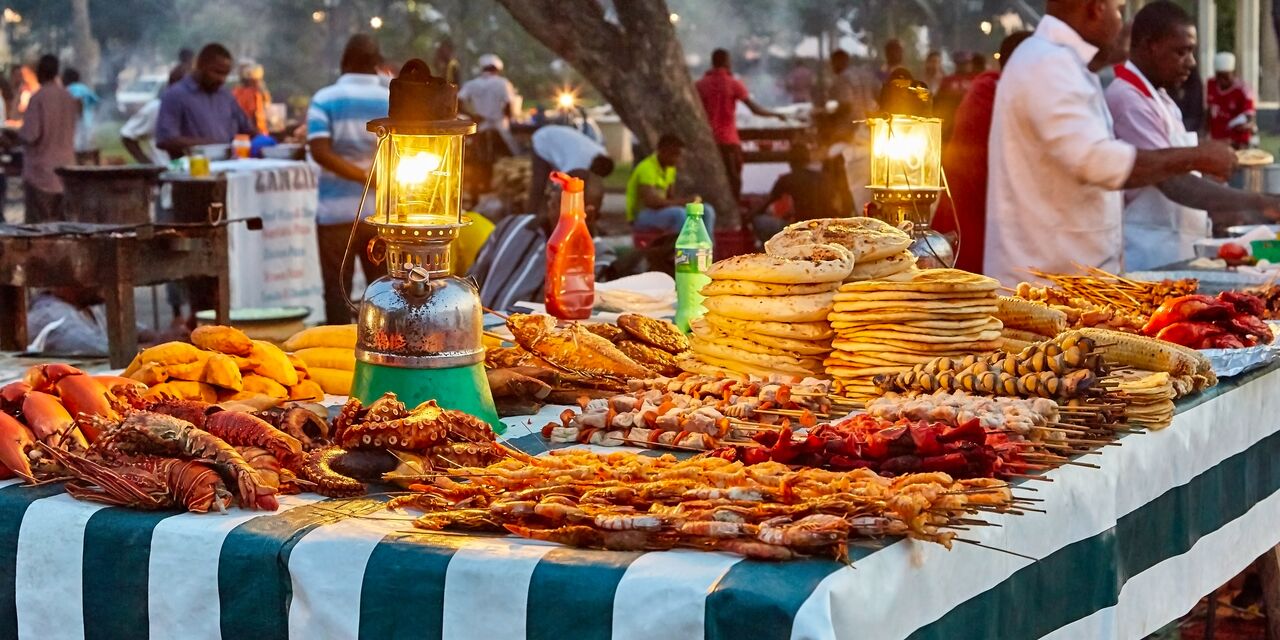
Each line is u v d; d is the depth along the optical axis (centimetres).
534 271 539
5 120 1789
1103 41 516
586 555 197
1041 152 509
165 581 216
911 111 380
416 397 261
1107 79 915
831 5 2192
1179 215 629
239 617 212
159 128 1030
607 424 263
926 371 279
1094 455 258
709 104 1297
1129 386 280
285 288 876
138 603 219
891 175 384
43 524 225
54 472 238
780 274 297
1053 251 516
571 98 1695
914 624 203
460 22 2608
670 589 186
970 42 2131
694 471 216
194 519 219
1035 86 502
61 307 604
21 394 252
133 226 517
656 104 1098
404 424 231
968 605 218
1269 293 415
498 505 208
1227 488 325
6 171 1552
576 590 192
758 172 1420
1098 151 493
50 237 509
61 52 2578
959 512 206
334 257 801
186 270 539
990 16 2108
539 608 194
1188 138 627
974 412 250
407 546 204
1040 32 521
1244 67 1373
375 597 204
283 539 211
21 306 540
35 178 1223
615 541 199
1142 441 275
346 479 229
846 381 293
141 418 230
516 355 312
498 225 556
